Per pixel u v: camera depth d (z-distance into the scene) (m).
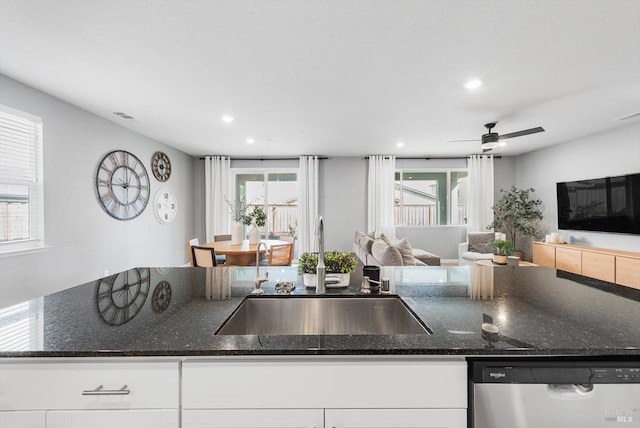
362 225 6.56
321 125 4.16
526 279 1.68
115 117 3.87
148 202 4.91
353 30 1.97
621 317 1.07
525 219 5.68
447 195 6.67
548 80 2.72
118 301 1.29
